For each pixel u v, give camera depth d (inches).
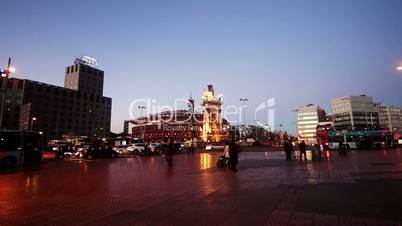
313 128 6181.1
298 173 601.9
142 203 330.3
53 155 1258.6
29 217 274.4
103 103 6422.2
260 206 303.7
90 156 1467.8
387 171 588.1
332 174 566.9
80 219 265.4
